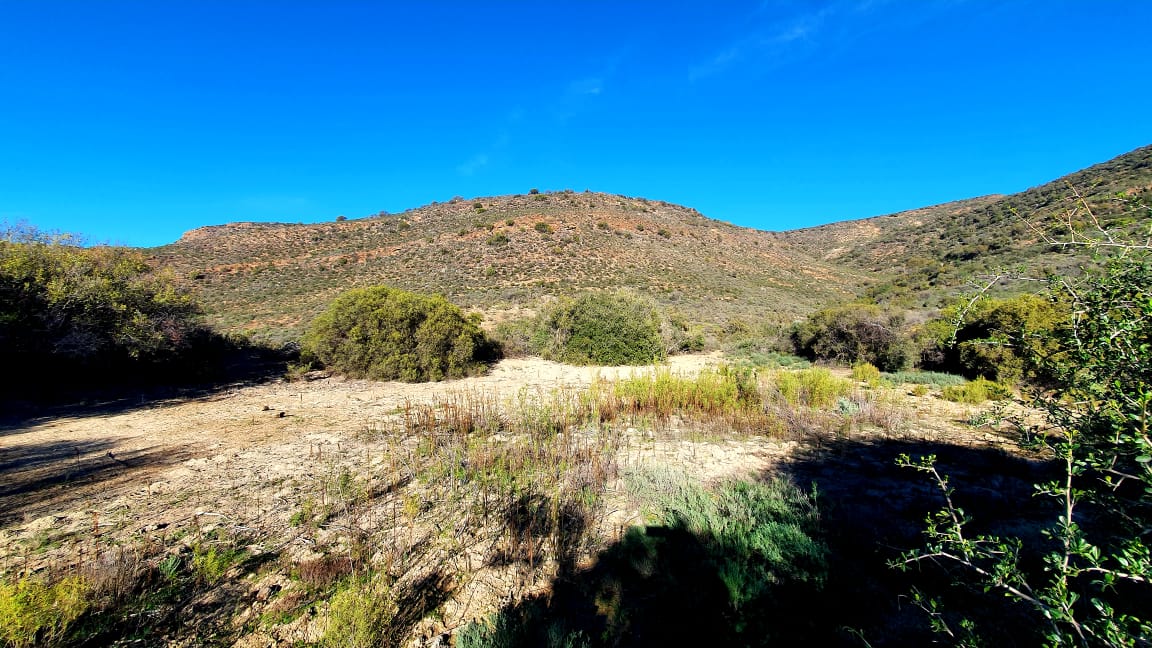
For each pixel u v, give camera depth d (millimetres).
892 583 3293
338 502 4566
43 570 3314
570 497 4613
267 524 4137
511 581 3395
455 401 8656
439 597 3211
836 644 2732
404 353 12305
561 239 54000
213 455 5973
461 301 34719
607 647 2768
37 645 2549
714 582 3271
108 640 2709
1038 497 4559
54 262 10281
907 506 4473
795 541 3674
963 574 3320
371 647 2703
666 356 16719
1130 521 1826
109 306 10555
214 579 3307
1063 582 1650
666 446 6363
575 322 16250
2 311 9117
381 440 6652
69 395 9680
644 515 4289
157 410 8602
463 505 4527
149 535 3895
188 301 12305
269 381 12094
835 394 8695
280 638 2805
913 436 6730
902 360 13789
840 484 5027
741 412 7668
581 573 3492
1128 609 2891
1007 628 2801
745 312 35219
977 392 9102
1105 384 1854
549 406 8211
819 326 15875
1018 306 10023
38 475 5227
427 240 53812
